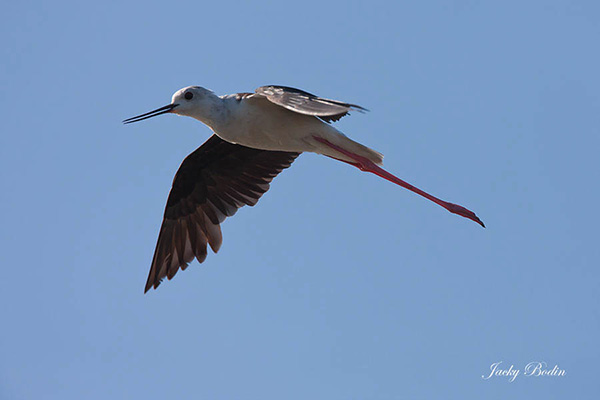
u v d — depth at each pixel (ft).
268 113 41.09
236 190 48.16
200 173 47.67
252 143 42.34
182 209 48.16
